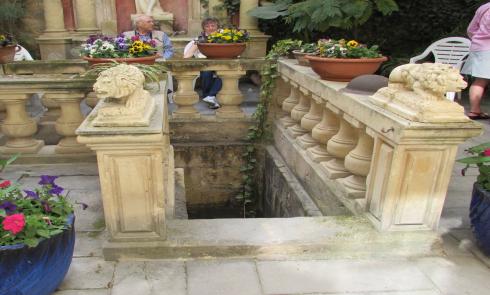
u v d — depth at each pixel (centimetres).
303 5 652
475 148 286
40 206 228
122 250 264
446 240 294
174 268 260
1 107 480
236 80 533
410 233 277
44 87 409
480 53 584
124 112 240
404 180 265
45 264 212
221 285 246
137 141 238
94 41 430
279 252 272
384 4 693
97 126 239
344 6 642
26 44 873
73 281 246
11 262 201
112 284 245
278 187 479
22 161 427
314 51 446
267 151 538
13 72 472
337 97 331
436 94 247
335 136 358
